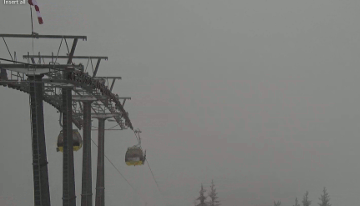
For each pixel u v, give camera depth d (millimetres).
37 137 27312
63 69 28328
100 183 53000
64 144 33875
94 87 37656
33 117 27391
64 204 33375
